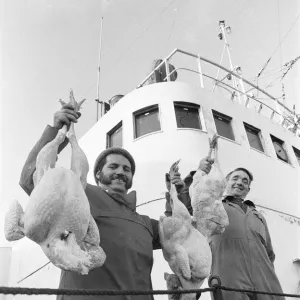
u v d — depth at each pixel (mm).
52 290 1911
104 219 3014
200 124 8562
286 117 11680
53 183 2469
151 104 8617
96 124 9672
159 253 6922
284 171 9383
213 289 2971
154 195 7430
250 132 9641
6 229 2568
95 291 2074
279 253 7809
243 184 4750
